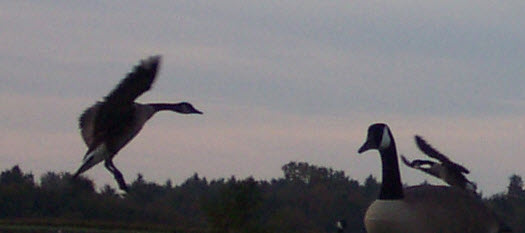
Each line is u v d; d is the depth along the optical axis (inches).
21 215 2364.7
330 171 2822.3
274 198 2335.1
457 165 1178.0
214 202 1423.5
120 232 2107.5
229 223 1411.2
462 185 1209.4
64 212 2347.4
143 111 789.2
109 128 765.9
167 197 2420.0
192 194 2417.6
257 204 1428.4
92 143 765.9
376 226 1175.0
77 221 2284.7
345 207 2384.4
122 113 770.8
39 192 2437.3
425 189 1202.6
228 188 1425.9
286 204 2311.8
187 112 849.5
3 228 2122.3
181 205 2367.1
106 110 767.7
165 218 2258.9
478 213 1196.5
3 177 2551.7
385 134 1193.4
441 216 1175.0
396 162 1189.1
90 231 2142.0
